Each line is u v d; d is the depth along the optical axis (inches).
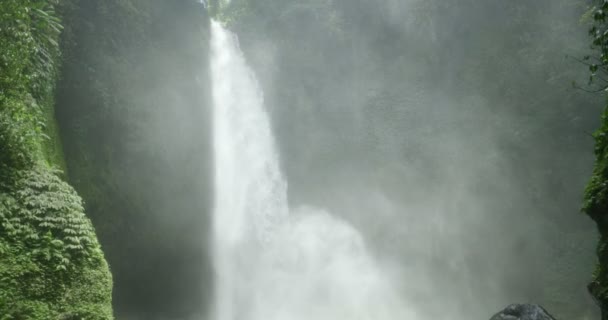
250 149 940.0
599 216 243.9
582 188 797.2
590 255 770.8
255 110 979.3
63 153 509.7
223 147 876.0
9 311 253.4
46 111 403.2
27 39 328.5
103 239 623.5
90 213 595.8
